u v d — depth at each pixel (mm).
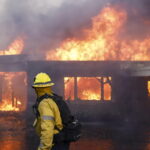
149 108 19328
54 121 3834
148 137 12438
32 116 20391
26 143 10812
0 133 13398
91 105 19969
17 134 13109
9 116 21281
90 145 10445
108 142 11102
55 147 3885
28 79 20594
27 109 20547
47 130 3701
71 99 20359
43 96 3908
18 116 21266
